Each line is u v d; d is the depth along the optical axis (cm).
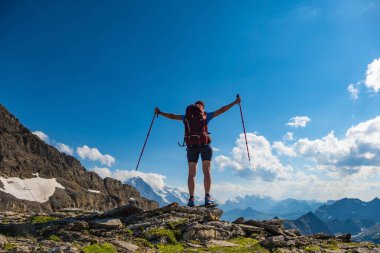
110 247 1004
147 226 1244
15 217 1560
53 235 1139
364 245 1181
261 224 1408
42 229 1196
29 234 1160
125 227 1252
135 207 1447
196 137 1484
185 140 1511
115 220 1286
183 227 1231
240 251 1056
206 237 1209
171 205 1423
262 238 1297
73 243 1048
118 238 1141
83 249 962
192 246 1120
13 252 922
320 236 1328
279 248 1098
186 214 1393
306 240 1209
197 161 1521
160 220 1312
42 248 970
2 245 994
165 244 1138
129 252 1010
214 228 1242
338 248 1134
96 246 997
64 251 910
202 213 1430
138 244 1093
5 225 1186
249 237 1304
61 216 1605
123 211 1441
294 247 1120
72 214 1653
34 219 1472
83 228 1204
